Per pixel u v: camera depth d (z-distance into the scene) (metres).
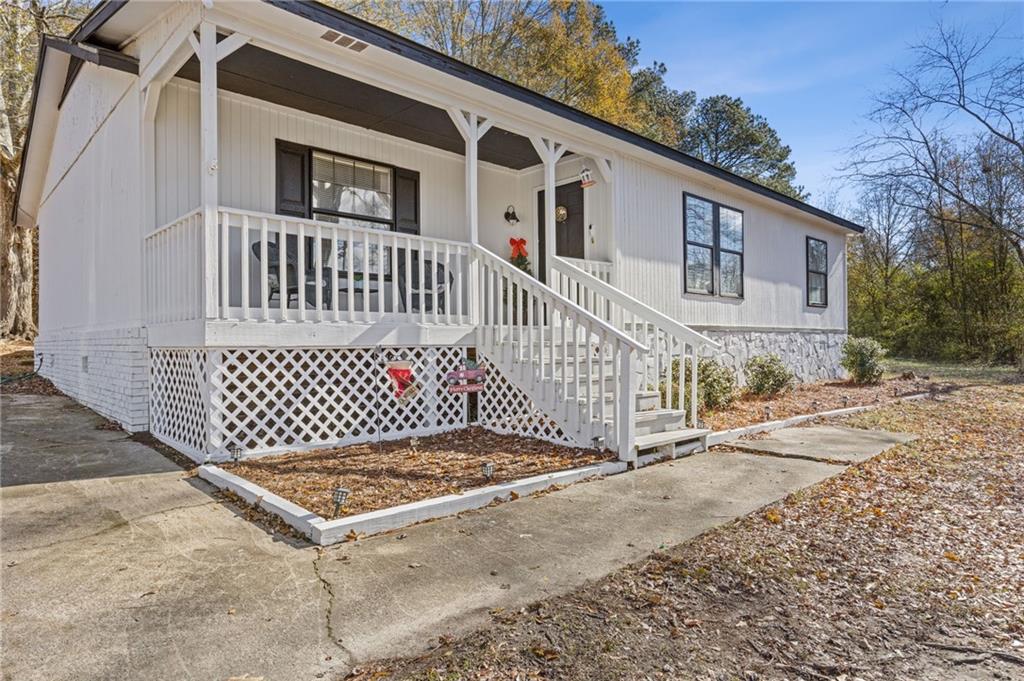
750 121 27.39
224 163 6.32
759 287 11.30
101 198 7.61
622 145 8.09
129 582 2.80
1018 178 16.50
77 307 8.88
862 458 5.41
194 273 4.98
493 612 2.49
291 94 6.38
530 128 7.22
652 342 8.63
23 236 15.54
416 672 2.06
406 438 5.99
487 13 18.53
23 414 7.45
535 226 9.28
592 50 19.83
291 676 2.04
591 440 5.35
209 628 2.36
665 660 2.17
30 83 16.81
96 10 5.70
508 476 4.51
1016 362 16.20
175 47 5.15
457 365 6.55
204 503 4.02
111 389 7.07
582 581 2.81
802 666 2.15
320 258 5.33
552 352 5.72
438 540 3.35
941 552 3.28
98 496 4.18
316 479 4.37
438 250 7.33
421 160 8.13
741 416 7.50
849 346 12.04
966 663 2.20
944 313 19.14
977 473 4.99
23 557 3.11
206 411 4.90
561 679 2.03
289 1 4.77
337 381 6.20
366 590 2.70
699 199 9.87
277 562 3.03
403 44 5.53
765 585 2.81
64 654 2.18
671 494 4.30
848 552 3.25
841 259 14.26
